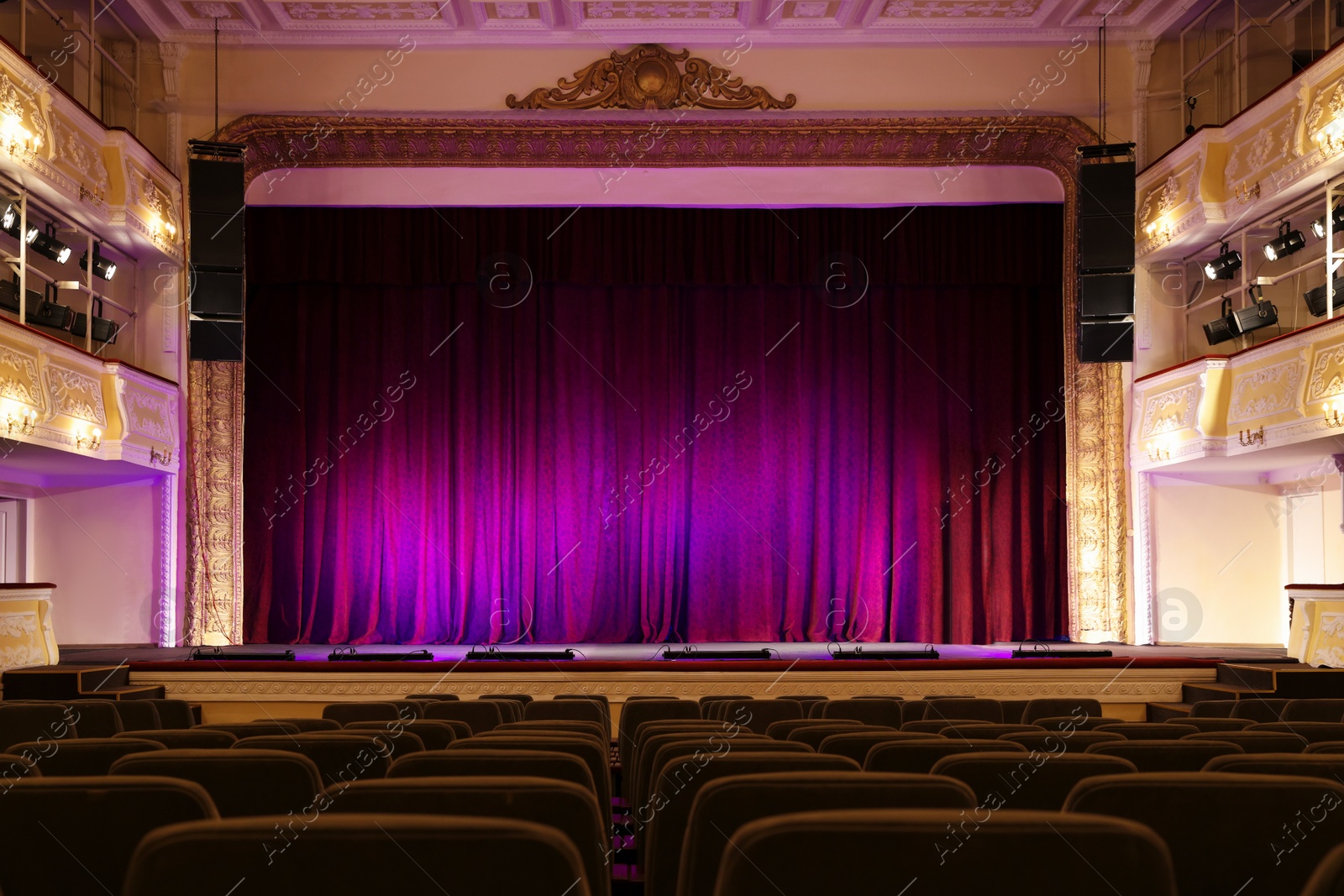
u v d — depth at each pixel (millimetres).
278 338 13789
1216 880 1751
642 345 13984
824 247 13844
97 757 2717
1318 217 10727
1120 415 13156
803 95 13133
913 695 9781
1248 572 12859
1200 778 1753
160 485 12781
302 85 13023
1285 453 11125
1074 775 2332
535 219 13859
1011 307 13977
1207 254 12797
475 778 1764
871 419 14023
